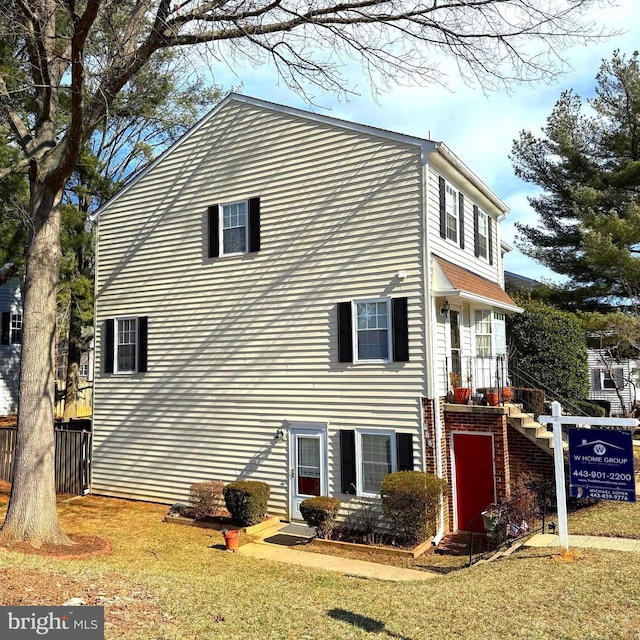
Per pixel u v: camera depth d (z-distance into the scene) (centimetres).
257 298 1495
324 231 1405
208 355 1568
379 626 692
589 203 2484
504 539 1135
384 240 1323
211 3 1047
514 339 1819
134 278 1730
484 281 1669
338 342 1362
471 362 1541
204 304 1585
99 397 1778
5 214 1758
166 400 1634
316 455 1387
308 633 662
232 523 1374
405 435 1264
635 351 2228
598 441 903
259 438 1466
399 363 1288
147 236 1712
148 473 1652
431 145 1277
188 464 1580
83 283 2212
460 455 1317
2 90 1180
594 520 1158
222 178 1579
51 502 1135
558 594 762
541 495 1280
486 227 1792
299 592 851
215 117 1603
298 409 1412
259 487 1366
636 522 1121
